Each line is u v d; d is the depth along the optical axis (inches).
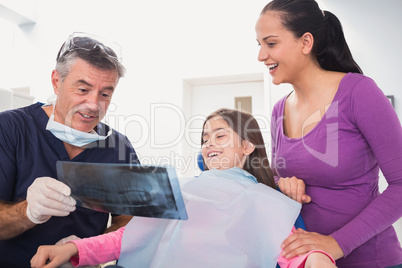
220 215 28.8
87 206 27.7
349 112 31.7
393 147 28.7
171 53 126.0
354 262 31.7
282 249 27.1
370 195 32.6
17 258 32.4
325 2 107.1
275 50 32.8
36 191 26.3
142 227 30.3
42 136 36.0
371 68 101.7
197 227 28.6
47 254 27.4
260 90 123.4
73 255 29.1
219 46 120.1
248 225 28.2
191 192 30.6
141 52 129.4
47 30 141.3
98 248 29.9
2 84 143.9
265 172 39.8
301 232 28.5
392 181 28.7
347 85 31.9
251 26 117.0
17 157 34.1
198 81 126.9
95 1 136.5
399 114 98.6
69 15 139.3
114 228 36.6
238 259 26.8
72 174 25.2
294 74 34.0
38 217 27.0
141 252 29.6
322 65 34.8
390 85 99.9
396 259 31.9
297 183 33.4
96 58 32.1
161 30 127.9
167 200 21.7
